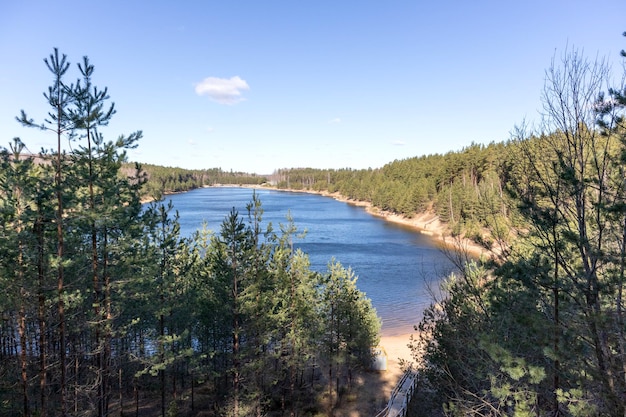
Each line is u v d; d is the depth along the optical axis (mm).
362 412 22000
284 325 19734
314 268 53000
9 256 11805
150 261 16734
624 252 6277
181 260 21609
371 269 53500
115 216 13711
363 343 25125
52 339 15961
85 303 15438
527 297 7801
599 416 6000
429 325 16281
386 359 28109
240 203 147000
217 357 21172
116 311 15258
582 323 6652
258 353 18875
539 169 7508
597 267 6629
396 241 74438
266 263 19625
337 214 118625
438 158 133250
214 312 18547
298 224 95562
